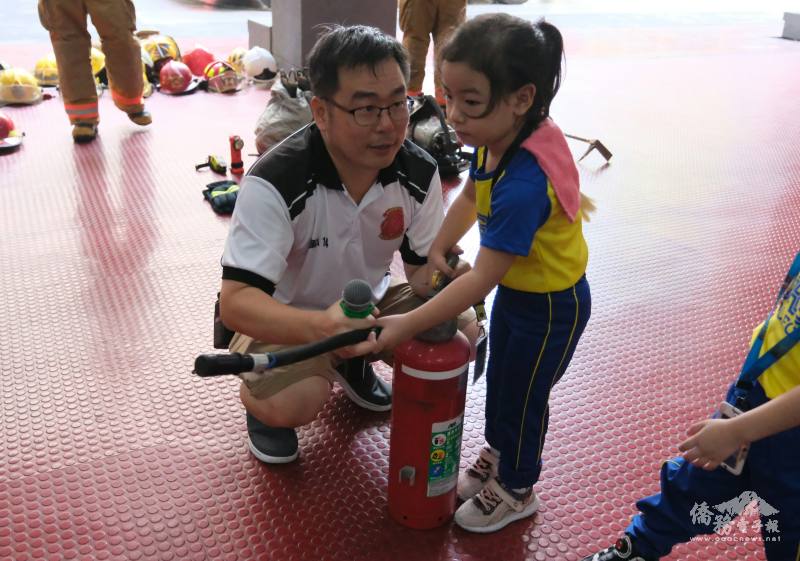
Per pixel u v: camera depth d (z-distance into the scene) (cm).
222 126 524
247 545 196
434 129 444
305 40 611
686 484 167
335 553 195
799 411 136
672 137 564
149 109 555
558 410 255
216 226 373
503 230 163
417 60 547
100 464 220
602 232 393
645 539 175
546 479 224
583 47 896
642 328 306
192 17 933
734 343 299
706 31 1059
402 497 200
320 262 209
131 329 286
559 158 167
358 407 251
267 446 222
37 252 339
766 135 582
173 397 250
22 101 545
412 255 223
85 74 465
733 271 359
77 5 449
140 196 403
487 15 160
